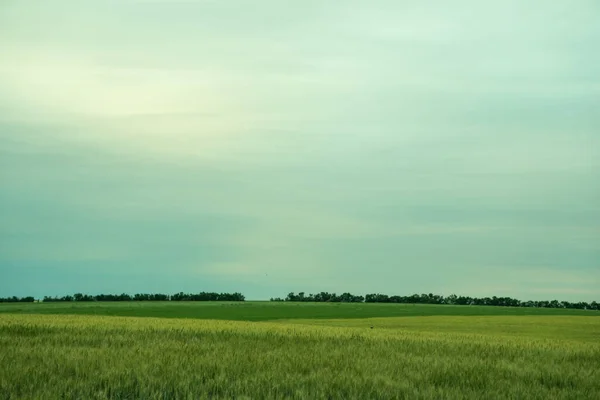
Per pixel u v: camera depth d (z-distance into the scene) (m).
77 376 11.15
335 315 73.19
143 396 9.76
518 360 15.77
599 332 40.53
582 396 10.53
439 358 15.73
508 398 10.05
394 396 10.00
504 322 55.97
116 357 14.12
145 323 31.14
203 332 23.27
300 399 9.61
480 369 13.42
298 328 30.45
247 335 22.47
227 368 12.61
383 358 15.38
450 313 87.12
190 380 10.80
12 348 15.59
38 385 10.30
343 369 12.99
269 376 11.44
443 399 9.98
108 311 79.75
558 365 14.70
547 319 64.62
